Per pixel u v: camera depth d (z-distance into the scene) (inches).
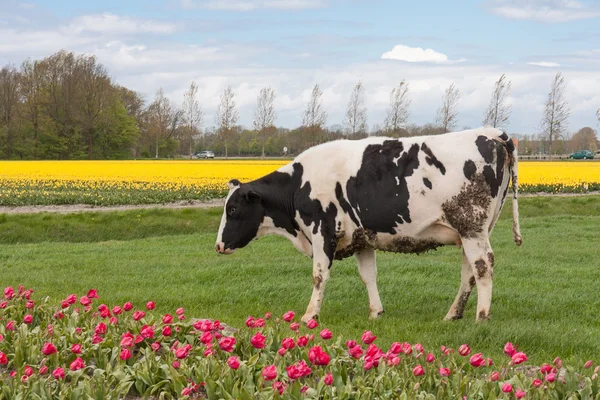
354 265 497.0
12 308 279.9
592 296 387.9
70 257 570.6
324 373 198.5
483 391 185.3
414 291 408.2
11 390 186.1
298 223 352.8
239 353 227.0
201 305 377.1
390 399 181.8
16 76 3649.1
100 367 218.8
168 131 4020.7
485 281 316.8
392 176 323.3
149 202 982.4
